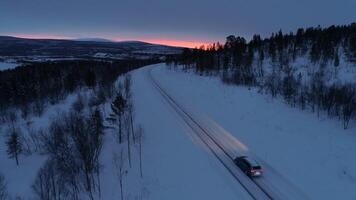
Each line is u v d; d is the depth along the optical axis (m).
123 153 42.62
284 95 61.34
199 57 129.50
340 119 46.59
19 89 84.19
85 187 34.22
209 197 30.61
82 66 139.12
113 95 75.62
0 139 57.25
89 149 35.62
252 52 118.19
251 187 31.53
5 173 41.69
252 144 41.84
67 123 48.53
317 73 77.94
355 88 58.91
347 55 97.06
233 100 63.84
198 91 78.19
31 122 65.50
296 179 32.09
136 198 32.09
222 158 38.44
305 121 47.34
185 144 43.56
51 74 114.44
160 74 120.75
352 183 30.14
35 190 33.81
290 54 110.56
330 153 36.19
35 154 47.66
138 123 54.69
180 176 35.19
